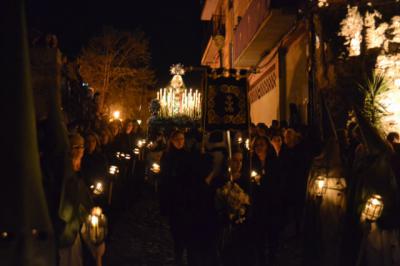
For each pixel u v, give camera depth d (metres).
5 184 2.61
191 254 6.39
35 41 8.78
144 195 14.38
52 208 3.81
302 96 14.94
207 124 6.87
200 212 6.38
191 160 6.51
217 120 6.91
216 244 6.41
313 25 11.28
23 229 2.65
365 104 9.77
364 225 5.56
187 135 7.86
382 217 5.44
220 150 6.82
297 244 8.30
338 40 10.73
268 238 7.10
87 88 15.00
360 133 5.88
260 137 7.23
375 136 5.67
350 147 6.74
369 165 5.64
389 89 9.84
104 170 7.53
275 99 18.53
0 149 2.59
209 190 6.44
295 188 7.95
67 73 11.52
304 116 14.70
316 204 6.57
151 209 12.03
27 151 2.65
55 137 3.82
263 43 17.92
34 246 2.70
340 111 9.98
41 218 2.74
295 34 15.20
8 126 2.60
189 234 6.37
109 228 8.48
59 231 3.87
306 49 13.50
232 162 6.50
